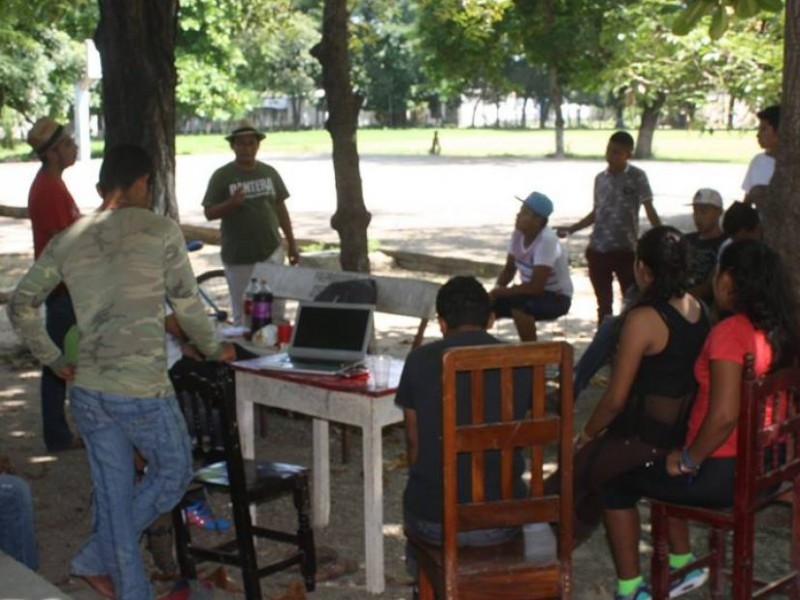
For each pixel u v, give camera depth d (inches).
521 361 154.9
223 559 204.4
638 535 189.9
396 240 720.3
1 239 784.3
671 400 179.0
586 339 426.3
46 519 252.1
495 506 157.0
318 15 2674.7
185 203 994.1
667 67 631.2
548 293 334.6
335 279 293.9
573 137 2650.1
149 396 176.2
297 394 219.0
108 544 179.2
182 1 1766.7
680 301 180.7
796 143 230.4
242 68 2428.6
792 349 173.0
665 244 179.6
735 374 167.6
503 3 650.8
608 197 385.4
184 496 200.2
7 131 1889.8
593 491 185.8
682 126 3137.3
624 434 182.1
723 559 196.5
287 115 3654.0
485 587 158.1
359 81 3400.6
